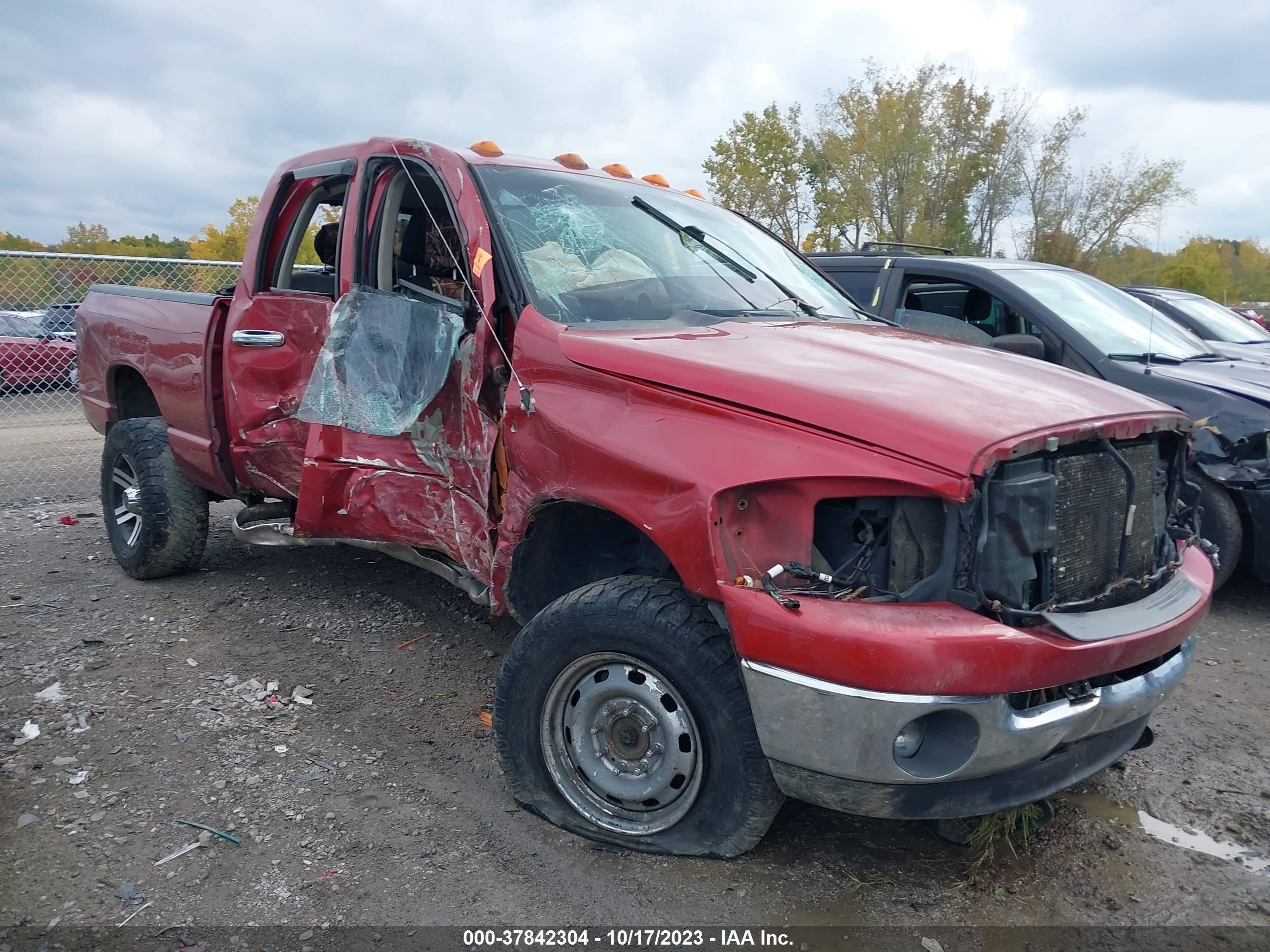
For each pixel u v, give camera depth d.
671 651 2.66
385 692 4.03
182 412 4.86
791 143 34.44
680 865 2.83
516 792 3.07
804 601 2.36
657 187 4.51
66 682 4.01
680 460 2.58
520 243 3.45
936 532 2.37
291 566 5.71
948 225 33.09
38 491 8.37
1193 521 3.26
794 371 2.68
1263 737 3.81
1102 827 3.11
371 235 3.91
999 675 2.24
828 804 2.48
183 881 2.72
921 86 32.84
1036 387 2.76
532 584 3.27
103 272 8.94
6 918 2.54
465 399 3.38
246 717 3.74
